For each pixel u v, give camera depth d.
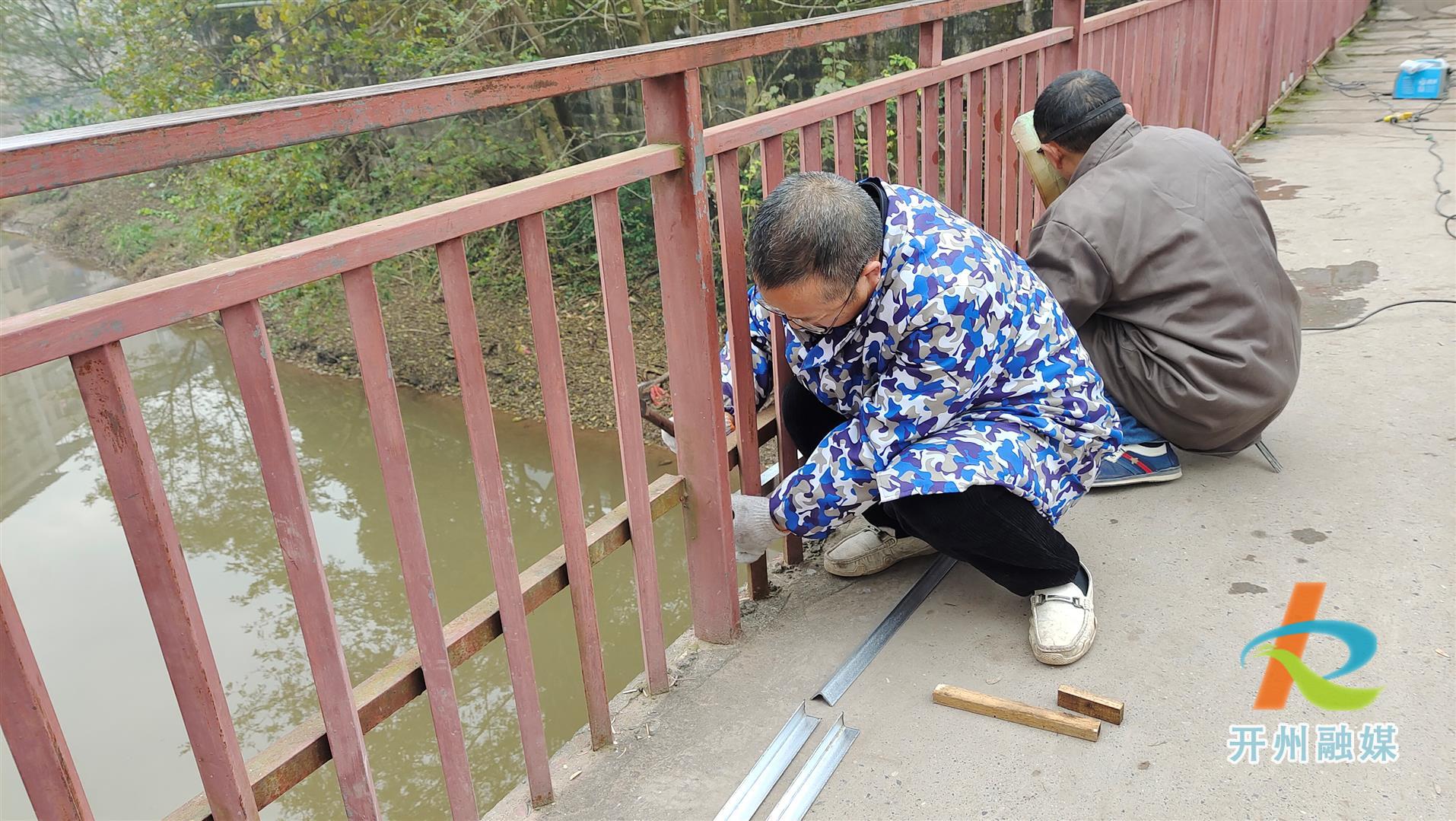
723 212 1.73
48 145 0.85
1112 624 1.85
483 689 4.45
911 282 1.54
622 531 1.67
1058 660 1.74
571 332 7.75
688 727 1.73
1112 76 3.40
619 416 1.59
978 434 1.66
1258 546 2.04
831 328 1.64
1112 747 1.57
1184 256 2.05
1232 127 5.16
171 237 10.91
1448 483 2.18
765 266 1.49
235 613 5.41
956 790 1.52
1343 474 2.25
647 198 7.91
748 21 7.52
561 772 1.66
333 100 1.05
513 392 7.31
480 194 1.30
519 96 1.25
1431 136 5.02
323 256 1.11
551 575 1.54
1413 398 2.54
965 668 1.79
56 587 5.91
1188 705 1.64
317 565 1.18
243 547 6.19
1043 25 6.88
